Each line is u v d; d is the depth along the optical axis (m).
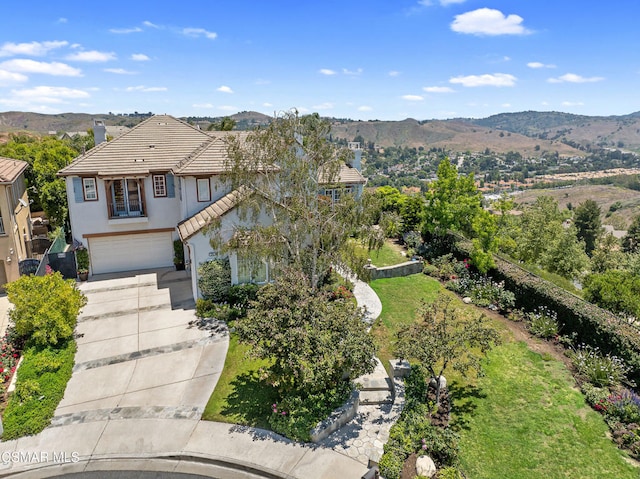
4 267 23.11
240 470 11.74
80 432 12.80
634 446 12.23
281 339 12.31
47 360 15.46
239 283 21.45
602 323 16.56
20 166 27.00
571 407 14.15
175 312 20.53
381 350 17.61
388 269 25.45
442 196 27.95
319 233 18.39
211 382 15.27
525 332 19.08
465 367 12.99
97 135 28.92
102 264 25.73
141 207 25.39
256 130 17.92
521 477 11.48
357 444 12.53
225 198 23.02
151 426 13.10
